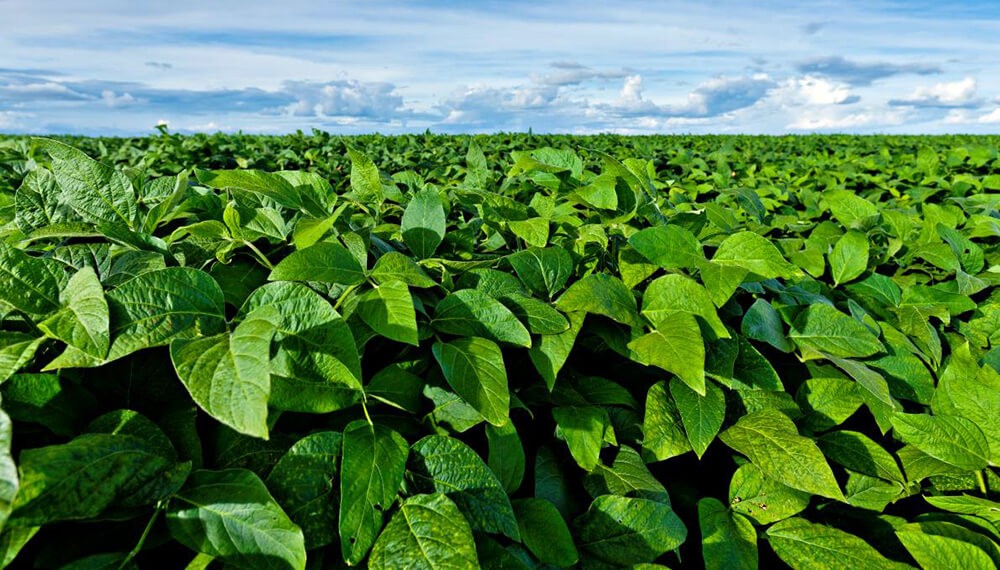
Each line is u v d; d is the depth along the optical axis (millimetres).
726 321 1989
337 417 1493
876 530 1818
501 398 1428
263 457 1366
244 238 1846
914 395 1993
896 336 2104
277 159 6395
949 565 1469
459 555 1217
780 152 10156
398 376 1554
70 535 1201
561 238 2197
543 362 1631
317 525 1284
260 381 1078
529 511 1499
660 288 1790
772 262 1755
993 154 6406
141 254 1704
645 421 1718
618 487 1629
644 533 1512
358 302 1490
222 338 1235
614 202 2256
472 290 1656
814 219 4160
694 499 1860
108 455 1128
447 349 1490
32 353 1206
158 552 1298
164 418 1367
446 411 1552
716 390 1730
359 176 2336
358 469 1270
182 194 2160
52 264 1408
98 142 8555
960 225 3330
